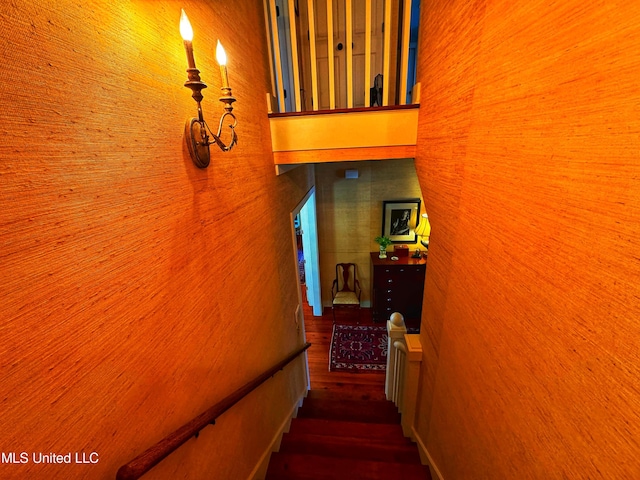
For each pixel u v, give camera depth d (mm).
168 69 890
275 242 2117
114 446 681
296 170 2910
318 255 4574
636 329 475
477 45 1033
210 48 1178
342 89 3314
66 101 557
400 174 4176
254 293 1653
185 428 907
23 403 481
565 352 653
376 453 2035
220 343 1231
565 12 612
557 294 673
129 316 725
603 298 547
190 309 1003
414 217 4309
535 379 762
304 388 3121
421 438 1976
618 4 485
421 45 1763
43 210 512
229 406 1198
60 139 544
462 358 1256
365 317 4742
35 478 500
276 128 2000
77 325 583
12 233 460
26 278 484
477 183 1074
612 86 506
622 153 491
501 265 919
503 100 876
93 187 619
